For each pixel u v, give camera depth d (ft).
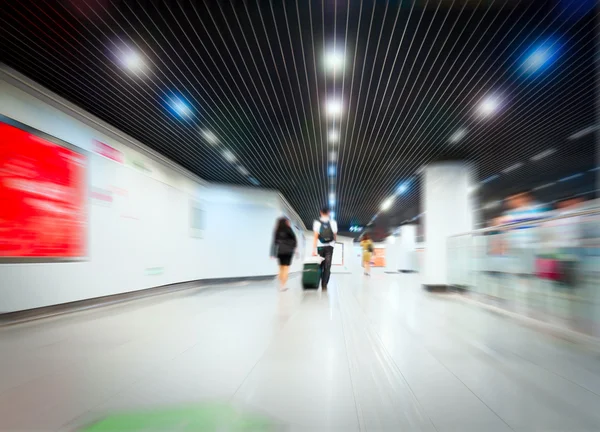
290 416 5.88
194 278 31.19
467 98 16.17
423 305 18.31
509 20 10.96
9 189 13.16
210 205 35.58
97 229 18.20
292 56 12.93
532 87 15.14
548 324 12.93
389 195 44.60
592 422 5.73
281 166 29.25
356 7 10.44
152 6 10.34
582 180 35.35
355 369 8.15
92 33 11.46
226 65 13.51
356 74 14.16
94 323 13.48
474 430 5.47
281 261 24.53
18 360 8.79
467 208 27.35
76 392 6.80
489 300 18.61
